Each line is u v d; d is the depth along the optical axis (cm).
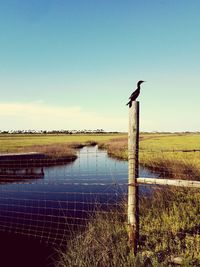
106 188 1648
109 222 745
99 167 2820
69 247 687
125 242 623
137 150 601
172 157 2381
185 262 550
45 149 4216
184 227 732
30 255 836
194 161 1998
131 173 600
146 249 628
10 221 1159
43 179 2286
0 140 8050
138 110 598
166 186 1003
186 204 862
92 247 629
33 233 1002
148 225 734
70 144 6300
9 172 2698
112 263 570
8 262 798
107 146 5691
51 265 774
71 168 2912
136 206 601
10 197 1600
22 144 5800
